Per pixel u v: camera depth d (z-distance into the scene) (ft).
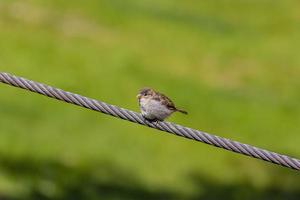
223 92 94.02
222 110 89.25
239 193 74.64
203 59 101.45
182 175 74.84
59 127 77.30
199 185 74.18
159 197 70.23
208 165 77.71
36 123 77.10
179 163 76.59
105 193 68.64
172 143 79.36
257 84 98.63
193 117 86.43
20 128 75.46
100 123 79.51
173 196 70.95
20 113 78.02
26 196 65.05
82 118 79.56
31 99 80.59
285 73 102.78
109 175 71.72
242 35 110.93
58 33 98.53
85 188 68.59
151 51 100.17
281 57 106.42
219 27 111.96
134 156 75.66
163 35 105.29
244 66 102.22
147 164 75.00
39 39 95.61
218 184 75.20
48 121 77.87
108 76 90.99
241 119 88.43
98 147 75.66
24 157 71.05
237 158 79.97
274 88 98.68
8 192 64.80
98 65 92.94
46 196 66.03
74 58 93.20
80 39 98.48
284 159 30.35
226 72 99.71
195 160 77.82
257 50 107.04
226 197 73.36
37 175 68.74
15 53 91.04
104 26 103.35
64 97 30.83
